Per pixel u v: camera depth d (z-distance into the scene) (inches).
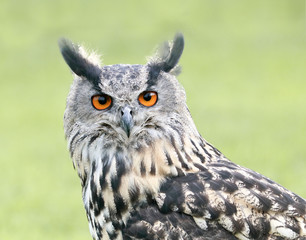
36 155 1070.4
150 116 424.2
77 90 439.2
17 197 864.3
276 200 402.3
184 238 402.3
